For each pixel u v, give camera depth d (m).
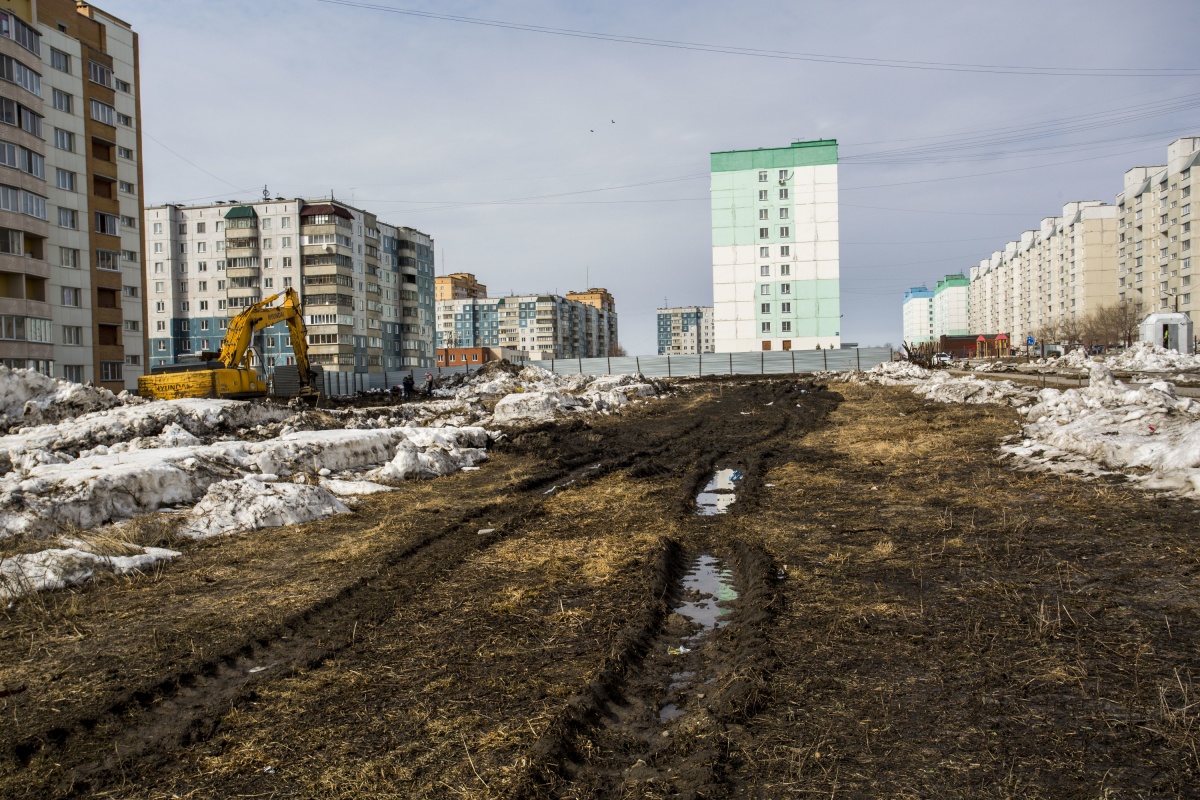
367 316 87.00
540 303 147.38
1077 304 123.75
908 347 49.69
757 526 10.08
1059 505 9.93
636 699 5.11
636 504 12.04
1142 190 102.25
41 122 43.44
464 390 46.88
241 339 30.00
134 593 7.77
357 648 6.06
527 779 3.95
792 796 3.74
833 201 81.56
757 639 5.79
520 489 14.04
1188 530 8.17
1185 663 5.04
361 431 18.17
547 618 6.63
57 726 4.85
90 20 51.69
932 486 12.12
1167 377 31.11
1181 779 3.71
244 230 80.81
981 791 3.70
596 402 31.97
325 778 4.10
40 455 14.41
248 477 11.91
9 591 7.41
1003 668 5.11
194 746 4.55
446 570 8.35
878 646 5.63
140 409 20.48
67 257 47.12
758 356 66.69
